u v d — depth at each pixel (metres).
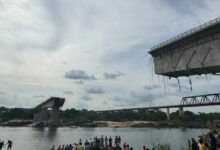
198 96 105.38
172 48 75.31
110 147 40.78
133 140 96.88
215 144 24.86
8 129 199.38
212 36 63.62
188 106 108.94
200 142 23.95
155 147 36.50
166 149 36.91
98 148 35.41
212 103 98.81
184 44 71.38
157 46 78.94
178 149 58.03
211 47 63.94
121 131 191.75
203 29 64.44
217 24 60.91
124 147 39.34
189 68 69.56
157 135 132.25
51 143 86.75
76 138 112.62
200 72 72.75
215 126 63.88
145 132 174.50
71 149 41.91
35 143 85.81
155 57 81.88
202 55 66.19
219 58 61.66
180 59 72.69
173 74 78.75
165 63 77.56
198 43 67.69
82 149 35.59
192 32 67.75
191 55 69.38
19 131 171.00
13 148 68.69
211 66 63.84
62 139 106.19
